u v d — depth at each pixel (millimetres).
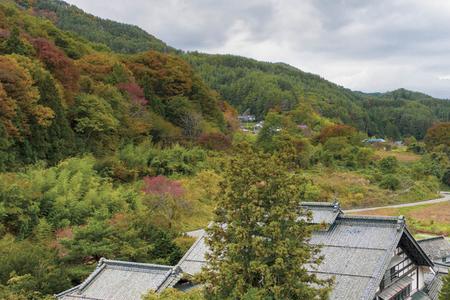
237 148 19016
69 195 39094
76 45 80375
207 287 17844
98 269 27406
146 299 18953
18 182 37594
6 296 22906
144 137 64312
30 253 27422
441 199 80062
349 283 24422
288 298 16703
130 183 52562
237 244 16891
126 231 33312
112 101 61406
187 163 62969
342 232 28641
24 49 55938
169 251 33781
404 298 27609
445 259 42188
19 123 46281
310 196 66625
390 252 25594
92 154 54344
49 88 51875
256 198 17188
